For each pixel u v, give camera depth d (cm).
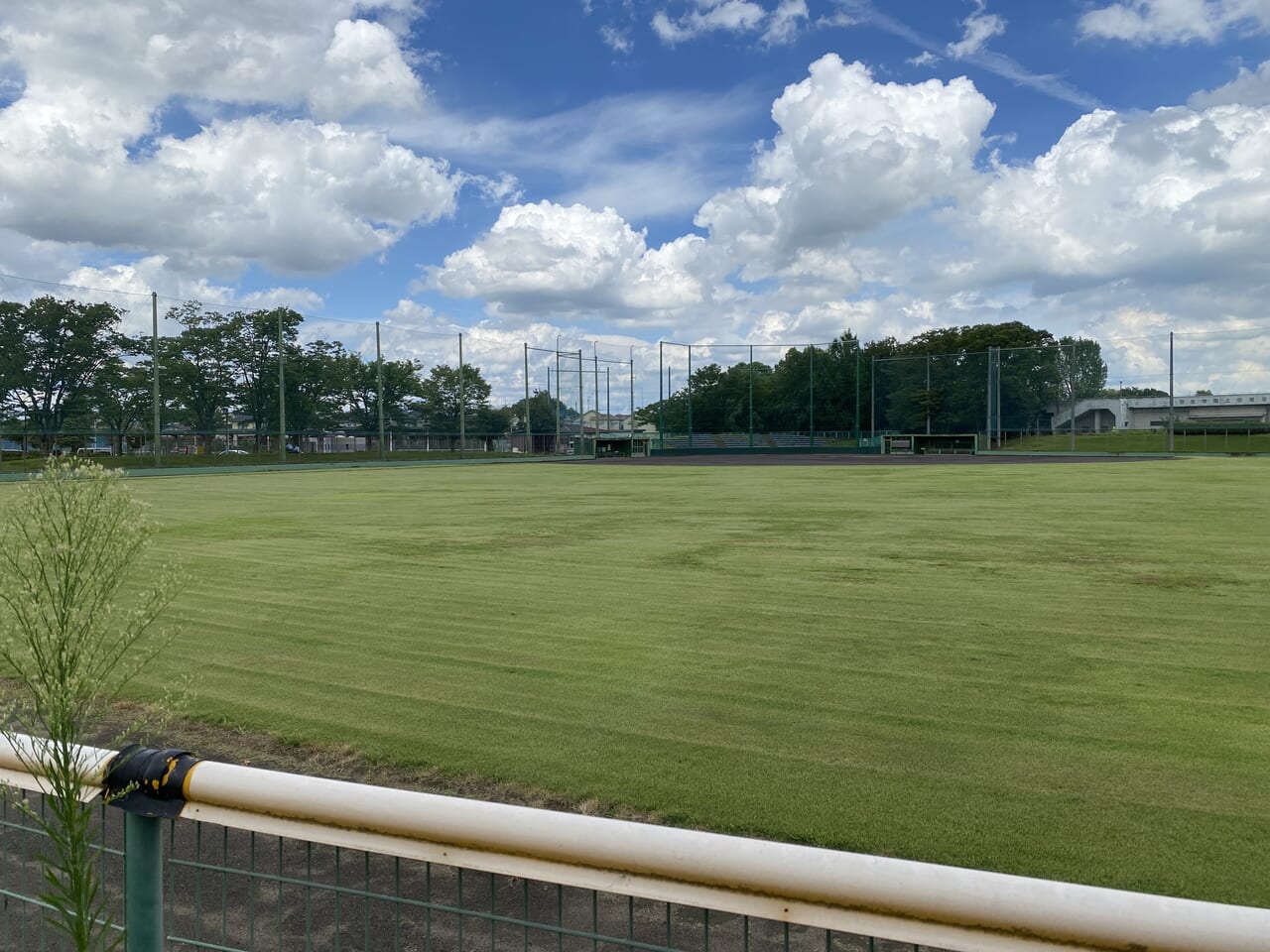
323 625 748
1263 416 5475
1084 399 5497
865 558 1079
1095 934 128
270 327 4256
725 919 311
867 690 557
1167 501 1838
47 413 3469
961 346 7844
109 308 3634
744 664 618
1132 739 471
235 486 2652
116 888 310
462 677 594
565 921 309
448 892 331
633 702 539
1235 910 126
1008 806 391
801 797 402
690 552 1147
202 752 470
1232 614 760
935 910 136
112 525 189
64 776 182
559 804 400
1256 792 404
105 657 201
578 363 5903
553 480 2927
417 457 5003
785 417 6481
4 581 183
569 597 859
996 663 615
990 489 2250
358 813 169
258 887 331
